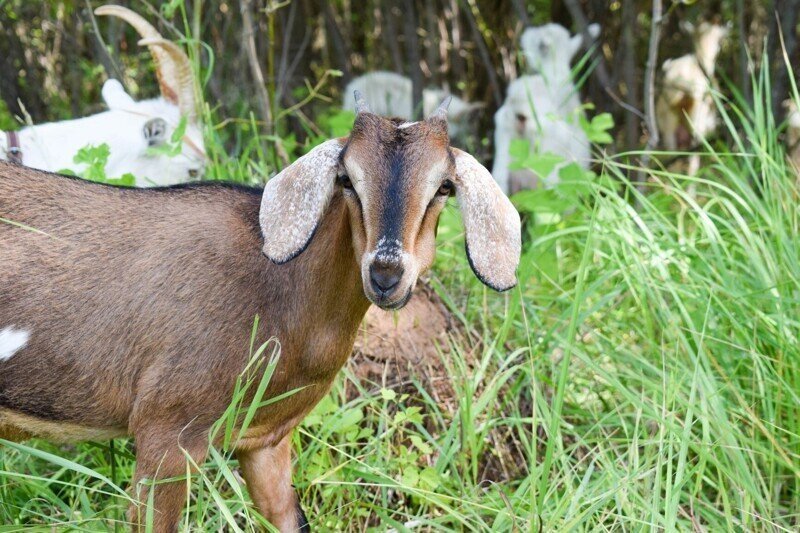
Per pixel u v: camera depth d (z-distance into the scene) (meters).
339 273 2.32
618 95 4.59
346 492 2.60
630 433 2.75
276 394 2.37
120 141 3.29
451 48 5.10
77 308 2.34
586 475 2.45
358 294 2.34
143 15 4.52
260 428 2.40
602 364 2.89
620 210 2.88
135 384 2.35
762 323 2.77
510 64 4.79
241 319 2.34
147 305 2.34
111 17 4.24
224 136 3.80
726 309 2.75
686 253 2.88
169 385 2.33
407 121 2.27
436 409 2.69
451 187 2.23
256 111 4.18
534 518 2.36
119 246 2.37
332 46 5.38
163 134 3.34
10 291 2.34
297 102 4.70
